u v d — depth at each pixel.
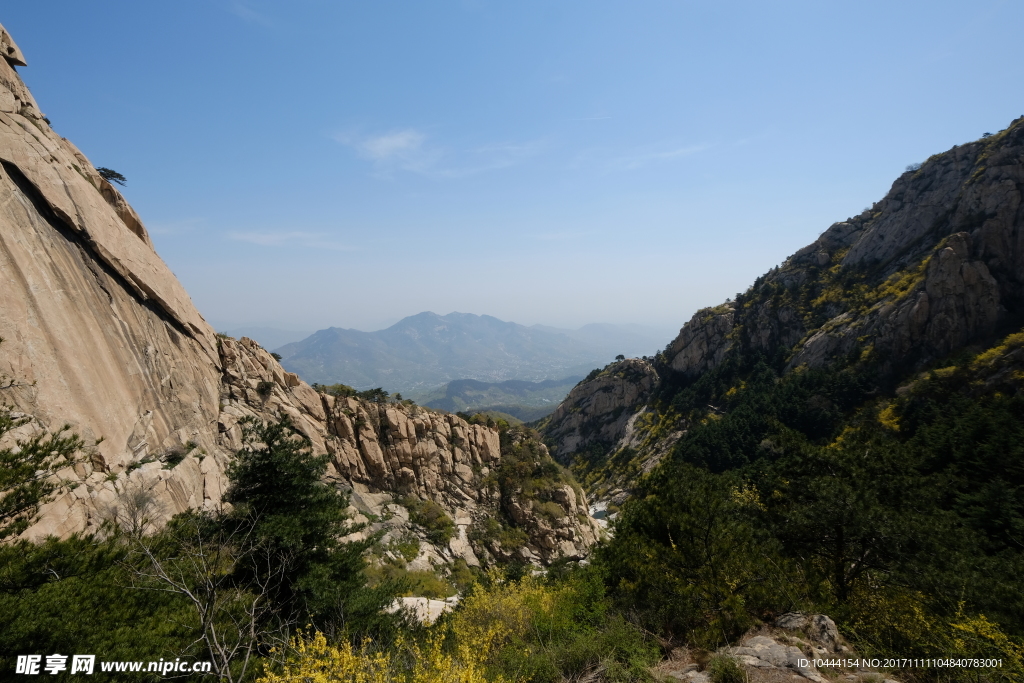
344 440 40.00
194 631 11.02
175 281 29.36
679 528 12.65
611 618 10.52
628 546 13.27
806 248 120.50
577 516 48.34
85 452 18.48
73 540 11.95
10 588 10.01
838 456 22.00
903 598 12.07
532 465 51.28
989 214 69.12
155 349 25.75
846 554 17.00
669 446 94.06
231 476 18.92
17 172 20.16
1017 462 30.48
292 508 18.03
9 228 18.39
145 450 22.48
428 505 41.28
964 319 64.00
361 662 7.70
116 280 24.06
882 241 98.25
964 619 9.96
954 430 37.88
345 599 15.36
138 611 11.32
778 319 103.44
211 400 29.86
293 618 13.93
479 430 52.72
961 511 26.53
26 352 17.14
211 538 14.68
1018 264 64.00
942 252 67.06
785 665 7.92
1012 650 8.45
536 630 10.56
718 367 105.75
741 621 9.54
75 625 9.56
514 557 41.12
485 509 45.50
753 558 11.92
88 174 26.52
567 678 8.48
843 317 85.94
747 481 24.56
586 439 129.25
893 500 20.89
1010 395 48.62
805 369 83.88
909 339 68.44
